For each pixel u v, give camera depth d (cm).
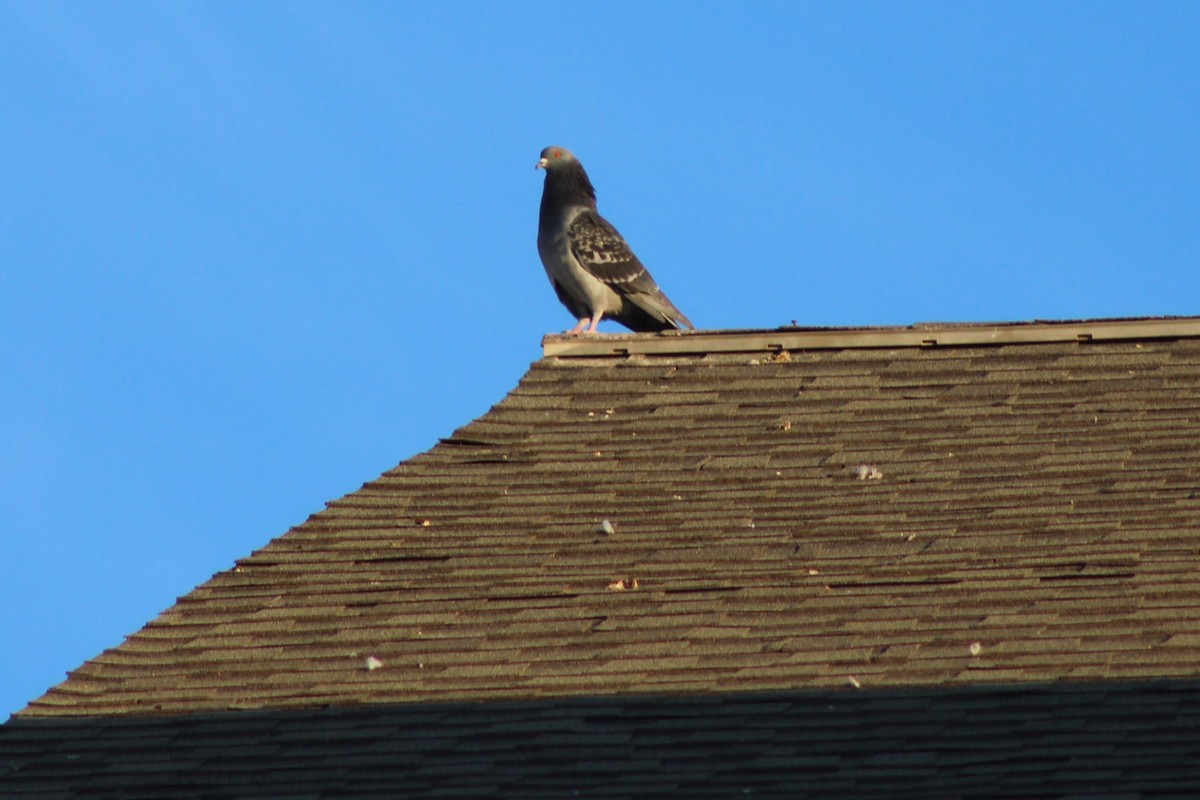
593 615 1352
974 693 1177
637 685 1245
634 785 1101
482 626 1356
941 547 1391
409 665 1315
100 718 1299
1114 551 1347
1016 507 1441
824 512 1476
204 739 1245
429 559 1465
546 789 1107
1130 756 1066
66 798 1177
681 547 1440
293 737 1231
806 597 1339
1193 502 1408
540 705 1233
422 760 1173
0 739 1275
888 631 1276
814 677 1228
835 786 1072
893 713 1162
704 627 1312
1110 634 1233
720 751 1137
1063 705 1147
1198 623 1231
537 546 1470
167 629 1413
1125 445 1525
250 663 1349
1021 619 1267
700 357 1777
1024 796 1024
